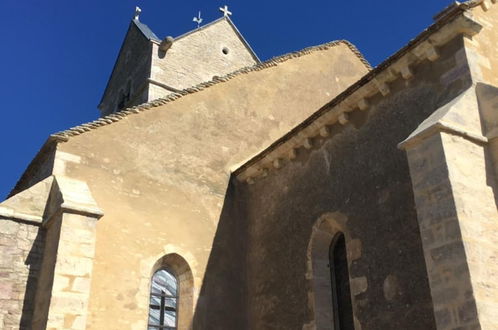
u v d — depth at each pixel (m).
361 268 10.42
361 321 10.05
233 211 14.83
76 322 10.16
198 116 15.49
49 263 10.86
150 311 12.68
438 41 10.09
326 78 19.45
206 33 28.20
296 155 13.47
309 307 11.63
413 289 9.18
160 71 25.27
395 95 11.01
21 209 11.63
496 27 10.79
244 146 16.05
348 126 12.06
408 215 9.76
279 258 13.10
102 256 12.16
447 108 9.03
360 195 11.09
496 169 8.67
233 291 13.75
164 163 14.23
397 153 10.50
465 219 7.83
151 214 13.38
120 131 13.86
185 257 13.41
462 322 7.23
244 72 17.12
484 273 7.52
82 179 12.72
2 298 10.82
